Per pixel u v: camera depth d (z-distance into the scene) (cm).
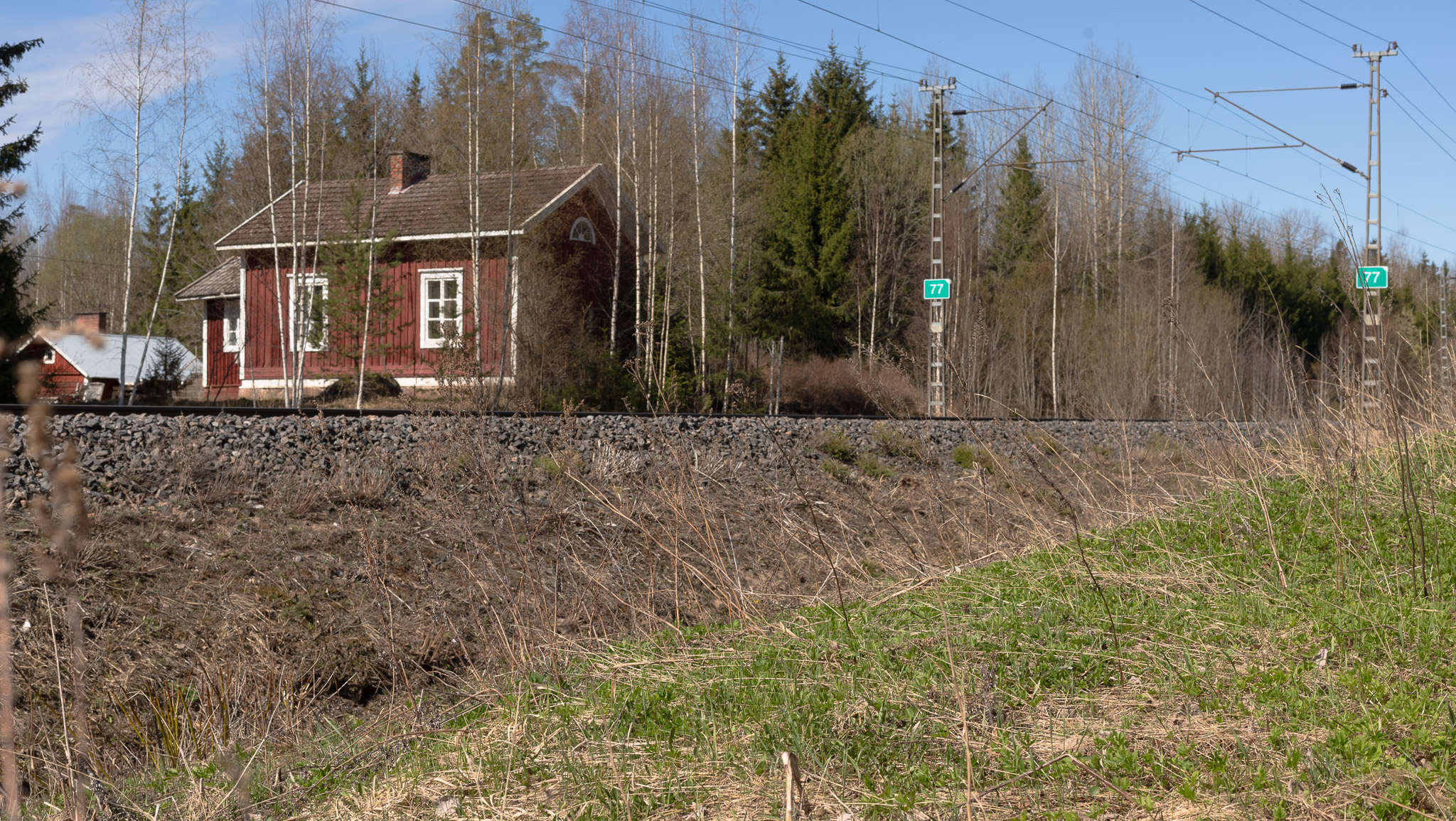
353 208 2619
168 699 606
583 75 2938
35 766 520
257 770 490
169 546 752
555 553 722
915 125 5025
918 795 369
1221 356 3434
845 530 855
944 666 489
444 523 837
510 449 1073
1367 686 423
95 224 5472
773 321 3744
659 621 651
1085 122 4703
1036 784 368
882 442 1457
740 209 3528
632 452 1140
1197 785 358
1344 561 613
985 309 4025
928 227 4259
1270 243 6084
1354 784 346
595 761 423
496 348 2548
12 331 2305
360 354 2570
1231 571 637
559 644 590
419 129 3606
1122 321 3734
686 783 395
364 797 429
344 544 812
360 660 682
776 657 530
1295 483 803
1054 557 696
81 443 899
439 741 482
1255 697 432
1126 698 446
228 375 3177
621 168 2917
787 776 339
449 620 686
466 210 2506
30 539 686
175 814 437
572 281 2648
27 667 582
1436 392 884
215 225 4516
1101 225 4716
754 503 944
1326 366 854
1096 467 1038
